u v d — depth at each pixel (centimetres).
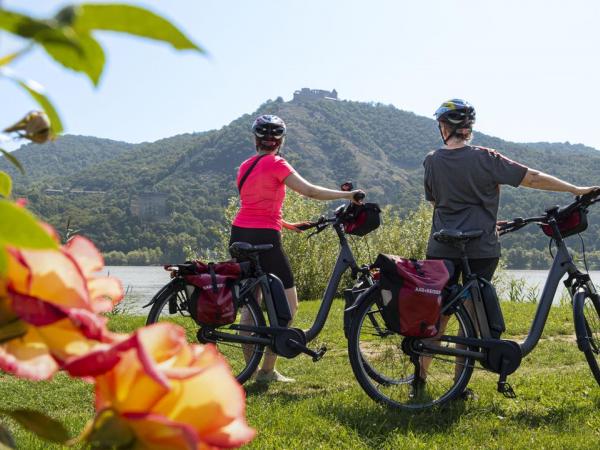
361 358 480
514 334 846
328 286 520
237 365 569
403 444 397
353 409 465
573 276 505
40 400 508
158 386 46
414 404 476
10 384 549
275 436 405
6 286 47
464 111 489
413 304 446
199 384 48
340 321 905
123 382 46
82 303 48
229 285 490
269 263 527
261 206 524
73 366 45
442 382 507
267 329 508
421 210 1720
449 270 468
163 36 44
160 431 44
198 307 480
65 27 38
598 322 513
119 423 44
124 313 928
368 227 518
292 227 533
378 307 476
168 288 486
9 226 41
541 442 406
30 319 46
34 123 54
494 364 473
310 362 665
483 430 429
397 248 1684
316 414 455
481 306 478
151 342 48
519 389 533
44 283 48
